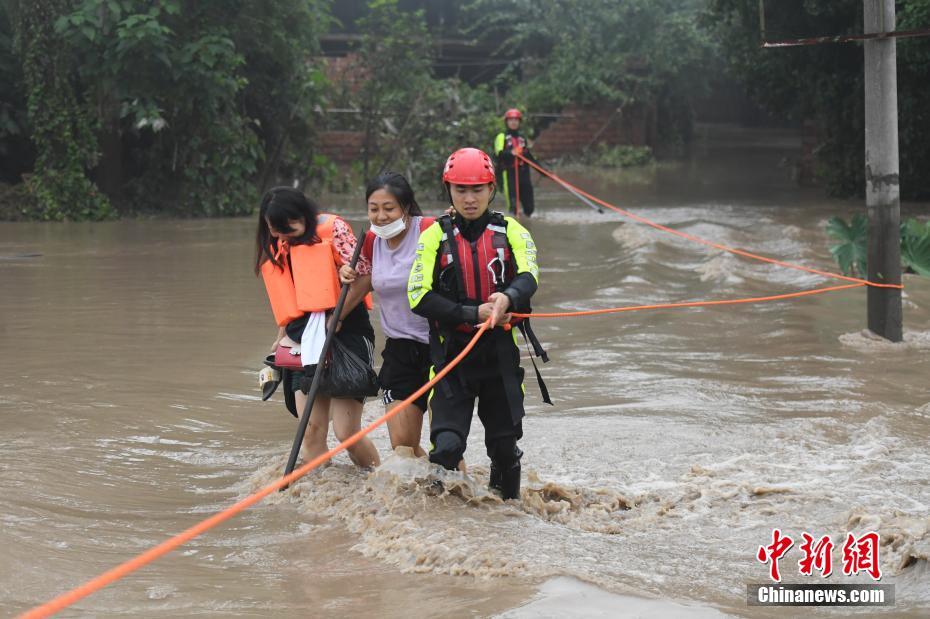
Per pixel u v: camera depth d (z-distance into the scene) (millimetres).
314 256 6121
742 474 6398
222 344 10398
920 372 9234
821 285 13625
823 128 28719
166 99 22688
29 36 22438
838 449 6957
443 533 5047
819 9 22609
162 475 6426
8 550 4820
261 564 4852
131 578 4617
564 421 7680
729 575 4680
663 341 10695
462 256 5465
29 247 18109
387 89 30062
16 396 8195
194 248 18047
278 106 26188
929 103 22969
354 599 4348
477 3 42281
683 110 49219
